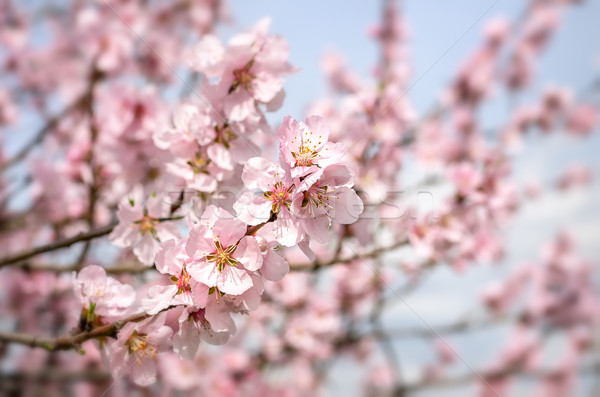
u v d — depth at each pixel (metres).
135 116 1.62
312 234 0.89
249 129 1.23
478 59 2.56
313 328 2.95
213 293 0.92
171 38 2.25
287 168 0.88
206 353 2.67
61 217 1.99
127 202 1.24
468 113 2.49
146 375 0.99
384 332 2.48
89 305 1.02
